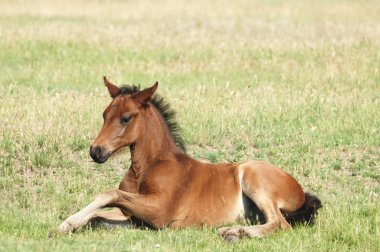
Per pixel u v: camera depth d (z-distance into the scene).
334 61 23.56
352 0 44.25
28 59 23.55
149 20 33.69
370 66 22.89
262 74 22.38
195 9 38.81
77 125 16.00
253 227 10.66
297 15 37.16
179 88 20.20
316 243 10.43
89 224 10.98
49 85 20.44
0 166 14.06
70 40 26.06
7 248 9.44
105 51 24.97
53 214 11.91
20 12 34.03
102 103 17.77
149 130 11.27
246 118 16.94
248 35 28.64
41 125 15.60
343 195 13.16
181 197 11.11
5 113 16.70
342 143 15.61
